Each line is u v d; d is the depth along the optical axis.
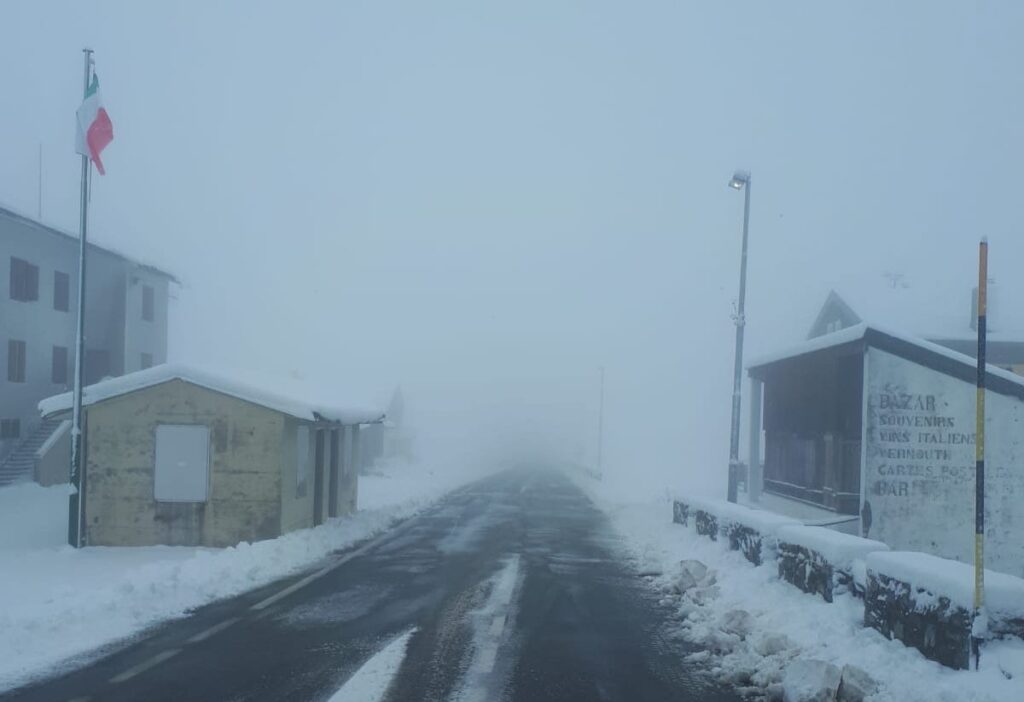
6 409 31.22
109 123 16.61
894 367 18.48
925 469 18.39
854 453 19.94
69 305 35.38
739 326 23.77
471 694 7.63
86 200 16.28
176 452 16.70
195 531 16.66
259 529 16.70
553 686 7.96
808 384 22.83
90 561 14.59
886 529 18.28
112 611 10.51
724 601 11.54
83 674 8.01
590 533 21.28
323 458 20.27
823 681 7.29
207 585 12.41
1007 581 7.83
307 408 16.81
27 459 29.92
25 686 7.61
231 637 9.61
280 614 10.89
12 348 31.62
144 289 40.66
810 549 11.09
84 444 16.72
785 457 25.11
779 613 10.28
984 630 7.48
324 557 16.22
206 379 16.72
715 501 17.39
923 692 7.11
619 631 10.30
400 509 26.19
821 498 21.48
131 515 16.64
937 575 8.05
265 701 7.30
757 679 8.11
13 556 15.12
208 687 7.67
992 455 18.50
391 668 8.43
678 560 15.52
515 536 20.25
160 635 9.66
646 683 8.13
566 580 13.94
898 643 8.52
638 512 25.83
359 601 11.84
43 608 10.05
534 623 10.65
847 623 9.41
